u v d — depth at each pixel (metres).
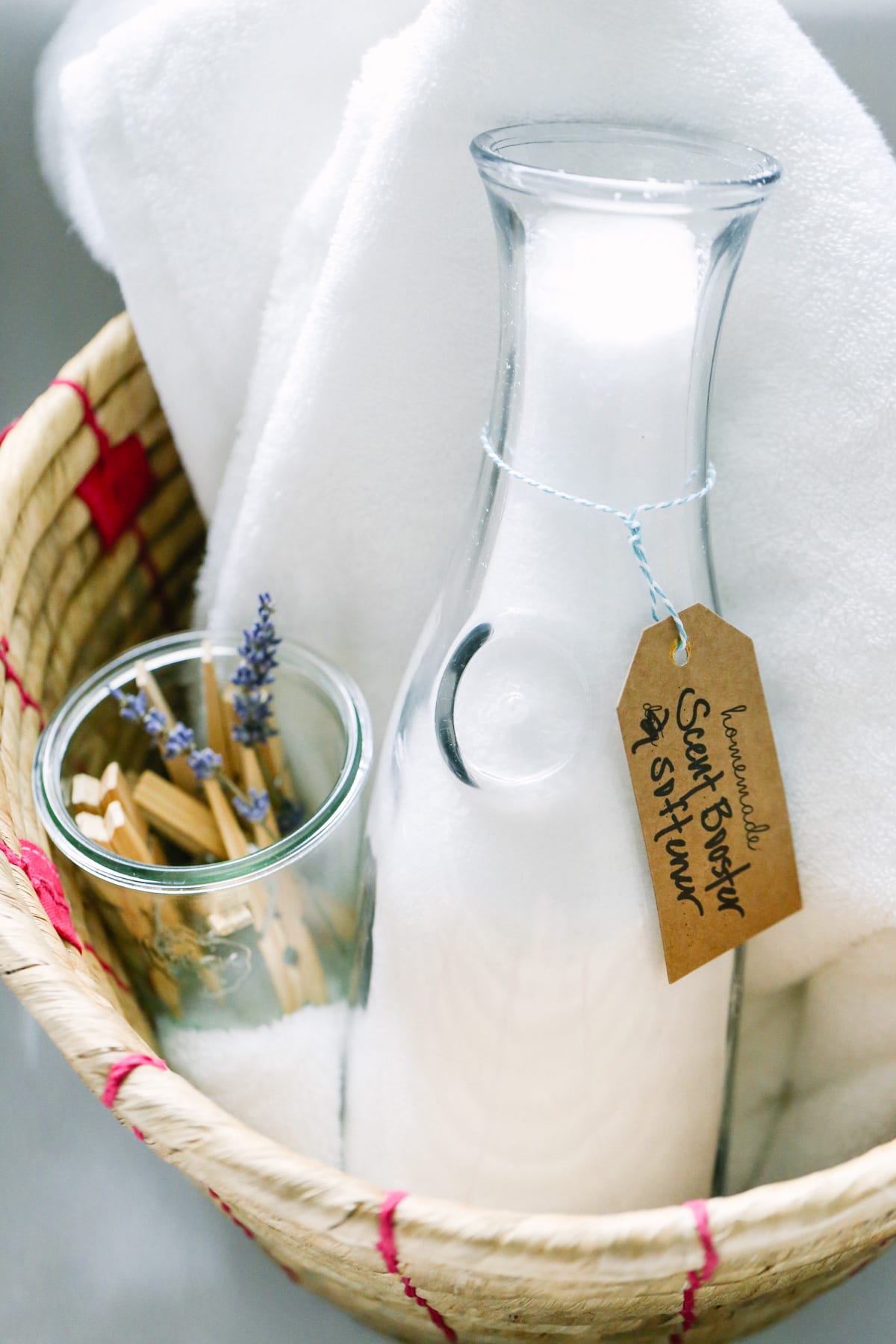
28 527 0.53
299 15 0.51
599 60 0.45
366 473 0.52
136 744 0.56
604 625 0.43
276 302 0.54
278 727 0.55
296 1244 0.40
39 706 0.54
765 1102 0.51
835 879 0.47
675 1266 0.37
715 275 0.41
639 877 0.44
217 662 0.55
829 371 0.46
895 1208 0.38
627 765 0.43
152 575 0.62
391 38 0.52
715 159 0.43
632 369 0.41
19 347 0.77
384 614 0.55
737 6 0.44
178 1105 0.39
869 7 0.58
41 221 0.73
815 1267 0.40
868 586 0.46
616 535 0.42
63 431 0.54
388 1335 0.48
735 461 0.48
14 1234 0.57
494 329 0.50
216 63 0.52
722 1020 0.48
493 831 0.44
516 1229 0.37
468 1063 0.46
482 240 0.49
